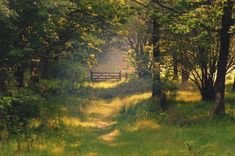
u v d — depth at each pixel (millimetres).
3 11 21422
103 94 58938
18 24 25234
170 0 31109
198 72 38594
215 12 25891
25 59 26609
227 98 35156
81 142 23547
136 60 43938
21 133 24609
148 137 24125
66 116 33250
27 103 28578
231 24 27750
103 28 36938
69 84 52500
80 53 47594
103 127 31484
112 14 33469
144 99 42188
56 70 52500
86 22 34500
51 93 41031
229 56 36438
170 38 36000
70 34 35094
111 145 23078
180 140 22078
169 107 34469
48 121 28703
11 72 28453
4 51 25438
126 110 39625
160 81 37500
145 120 29953
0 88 26266
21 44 26141
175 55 36531
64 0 29141
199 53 35281
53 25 26375
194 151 18703
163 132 25078
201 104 33906
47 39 32250
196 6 27812
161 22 29406
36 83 38062
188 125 26375
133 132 26500
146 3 32812
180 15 28359
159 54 39219
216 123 25766
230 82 49031
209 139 21703
